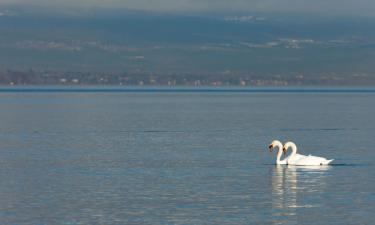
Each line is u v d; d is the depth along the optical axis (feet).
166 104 623.36
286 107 558.97
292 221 118.42
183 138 263.90
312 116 420.77
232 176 163.63
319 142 250.78
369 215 122.31
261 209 127.13
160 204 131.54
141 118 396.57
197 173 168.35
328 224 116.47
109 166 180.75
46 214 123.44
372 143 246.06
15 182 154.71
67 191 144.05
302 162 182.70
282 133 289.33
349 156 204.85
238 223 117.08
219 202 133.18
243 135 278.05
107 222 118.01
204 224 116.37
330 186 149.89
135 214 123.34
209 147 229.25
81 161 191.01
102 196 138.82
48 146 232.12
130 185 151.12
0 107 546.67
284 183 153.79
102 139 259.39
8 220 118.93
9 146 231.71
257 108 538.88
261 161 191.83
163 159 195.83
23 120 374.63
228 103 654.53
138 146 232.73
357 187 148.66
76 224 116.67
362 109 522.88
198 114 442.50
